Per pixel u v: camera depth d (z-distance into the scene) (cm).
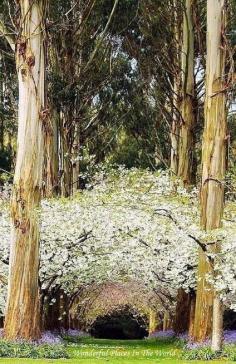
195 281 1226
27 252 1096
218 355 1009
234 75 1178
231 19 1409
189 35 1605
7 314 1087
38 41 1146
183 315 1473
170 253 1184
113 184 1467
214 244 1090
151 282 1377
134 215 1144
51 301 1420
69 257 1256
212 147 1155
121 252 1209
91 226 1177
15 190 1116
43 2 1155
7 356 984
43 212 1145
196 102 1641
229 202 1388
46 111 1149
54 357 995
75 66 1688
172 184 1438
